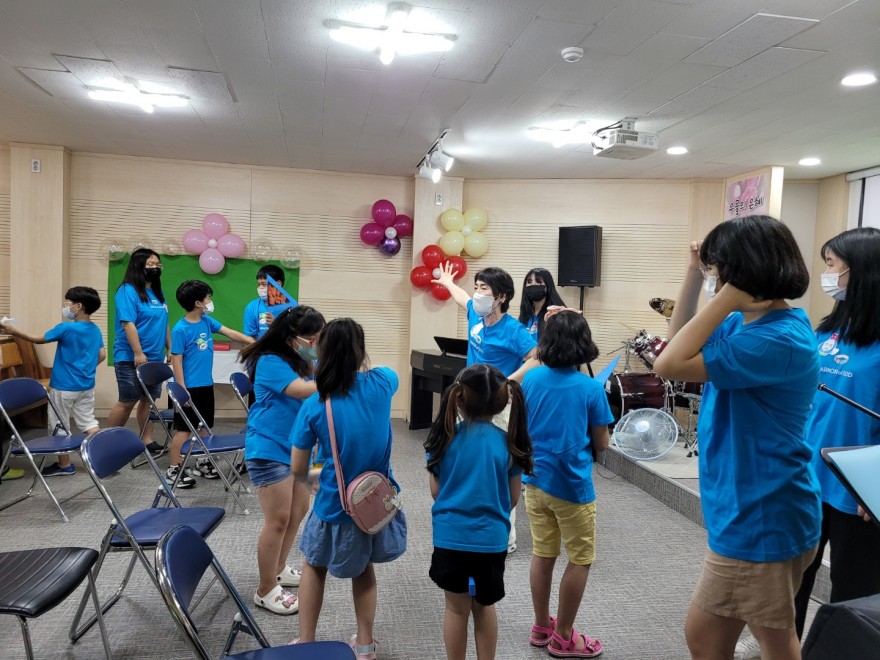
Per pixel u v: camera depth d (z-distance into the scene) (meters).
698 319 1.31
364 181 6.83
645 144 4.63
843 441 1.92
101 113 4.81
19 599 1.86
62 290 6.04
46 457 4.86
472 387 1.93
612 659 2.36
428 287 6.76
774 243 1.27
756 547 1.35
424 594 2.83
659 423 4.72
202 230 6.45
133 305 4.73
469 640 2.47
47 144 5.90
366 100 4.30
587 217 6.86
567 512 2.25
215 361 6.39
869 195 6.09
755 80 3.73
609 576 3.08
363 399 2.00
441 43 3.30
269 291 5.21
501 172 6.56
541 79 3.79
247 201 6.59
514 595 2.87
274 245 6.67
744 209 6.28
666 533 3.68
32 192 5.93
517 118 4.63
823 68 3.53
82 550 2.19
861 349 1.91
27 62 3.75
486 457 1.91
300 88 4.10
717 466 1.43
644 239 6.79
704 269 1.56
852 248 1.92
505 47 3.33
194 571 1.62
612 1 2.80
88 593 2.34
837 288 1.96
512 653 2.38
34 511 3.72
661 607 2.77
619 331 6.85
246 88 4.13
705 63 3.48
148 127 5.19
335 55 3.52
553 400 2.26
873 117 4.41
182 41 3.39
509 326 3.06
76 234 6.24
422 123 4.82
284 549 2.80
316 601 2.12
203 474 4.46
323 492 2.03
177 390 3.95
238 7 2.97
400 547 2.13
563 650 2.34
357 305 6.89
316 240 6.77
